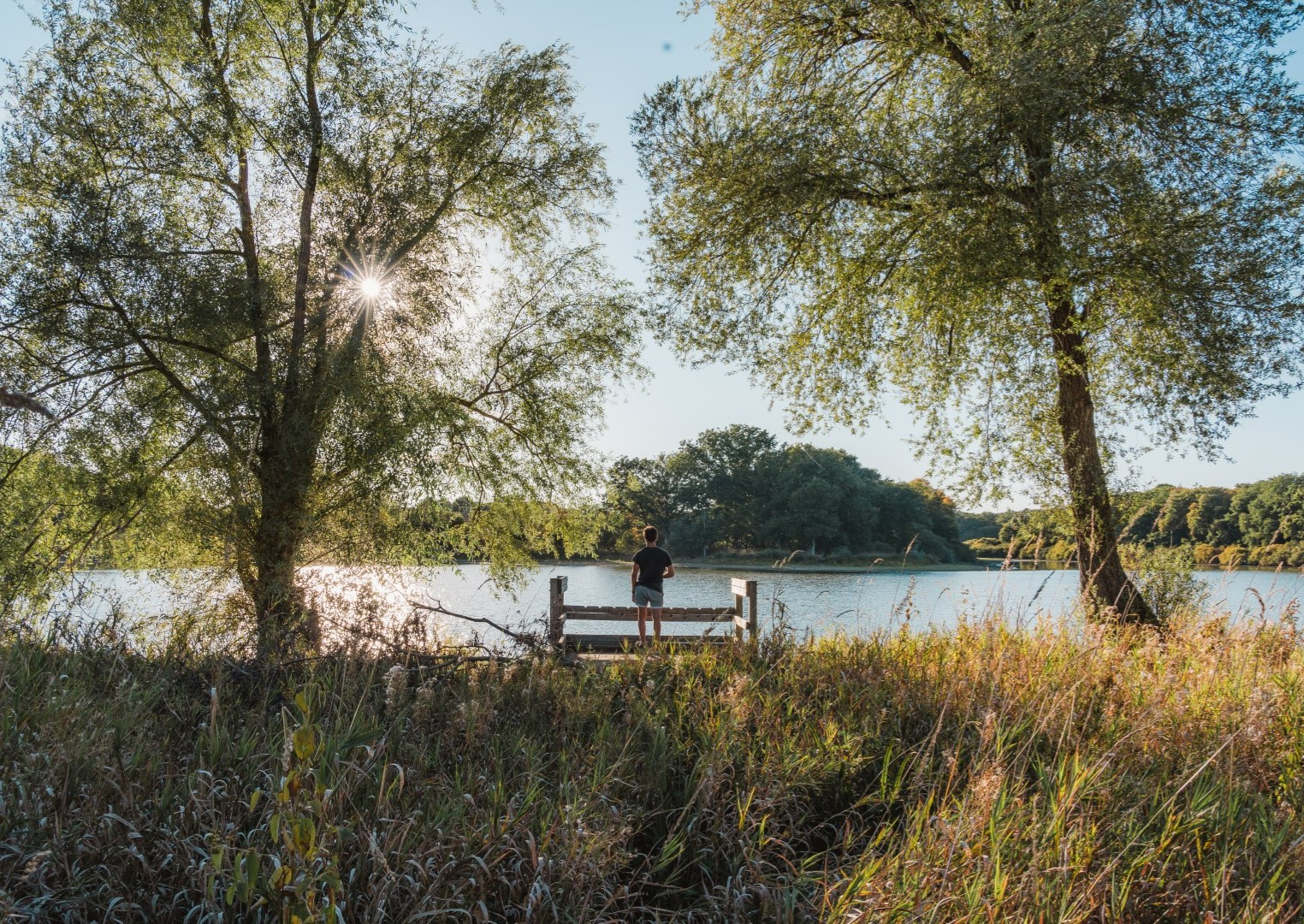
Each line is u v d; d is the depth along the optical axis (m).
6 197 10.16
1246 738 4.38
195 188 11.09
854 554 77.69
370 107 11.23
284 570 9.82
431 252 12.10
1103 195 11.05
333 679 4.97
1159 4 11.79
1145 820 3.72
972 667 5.46
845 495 79.19
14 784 3.29
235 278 10.45
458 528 13.57
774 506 82.75
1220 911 2.93
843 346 15.23
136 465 10.43
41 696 4.38
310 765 2.57
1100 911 3.03
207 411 10.14
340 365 10.66
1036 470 12.84
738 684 4.83
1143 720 4.50
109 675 4.95
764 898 3.13
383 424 10.96
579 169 12.94
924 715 5.06
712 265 15.69
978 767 3.87
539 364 13.09
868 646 6.43
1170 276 11.17
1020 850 3.25
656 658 6.46
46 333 9.75
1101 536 11.63
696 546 86.75
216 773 3.72
